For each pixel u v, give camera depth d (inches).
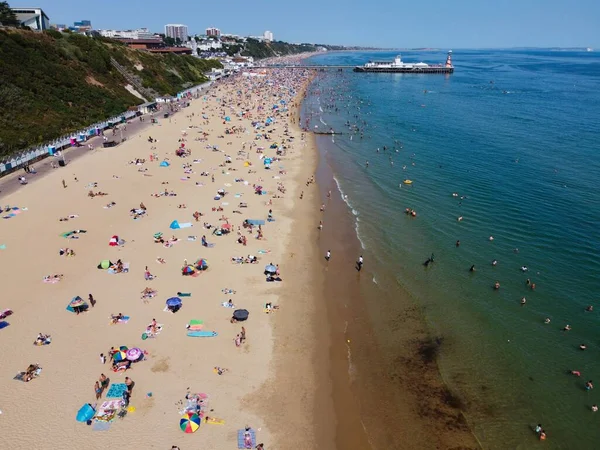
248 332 1021.2
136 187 1865.2
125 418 766.5
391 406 858.8
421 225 1654.8
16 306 1039.0
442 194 1958.7
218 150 2539.4
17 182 1844.2
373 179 2161.7
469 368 962.1
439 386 912.9
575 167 2303.2
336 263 1375.5
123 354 878.4
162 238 1414.9
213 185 1948.8
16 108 2423.7
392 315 1136.2
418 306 1172.5
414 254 1441.9
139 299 1097.4
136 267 1243.2
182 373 880.9
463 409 858.1
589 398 886.4
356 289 1243.2
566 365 968.9
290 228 1588.3
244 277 1242.0
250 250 1398.9
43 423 744.3
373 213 1760.6
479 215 1736.0
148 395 819.4
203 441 737.6
